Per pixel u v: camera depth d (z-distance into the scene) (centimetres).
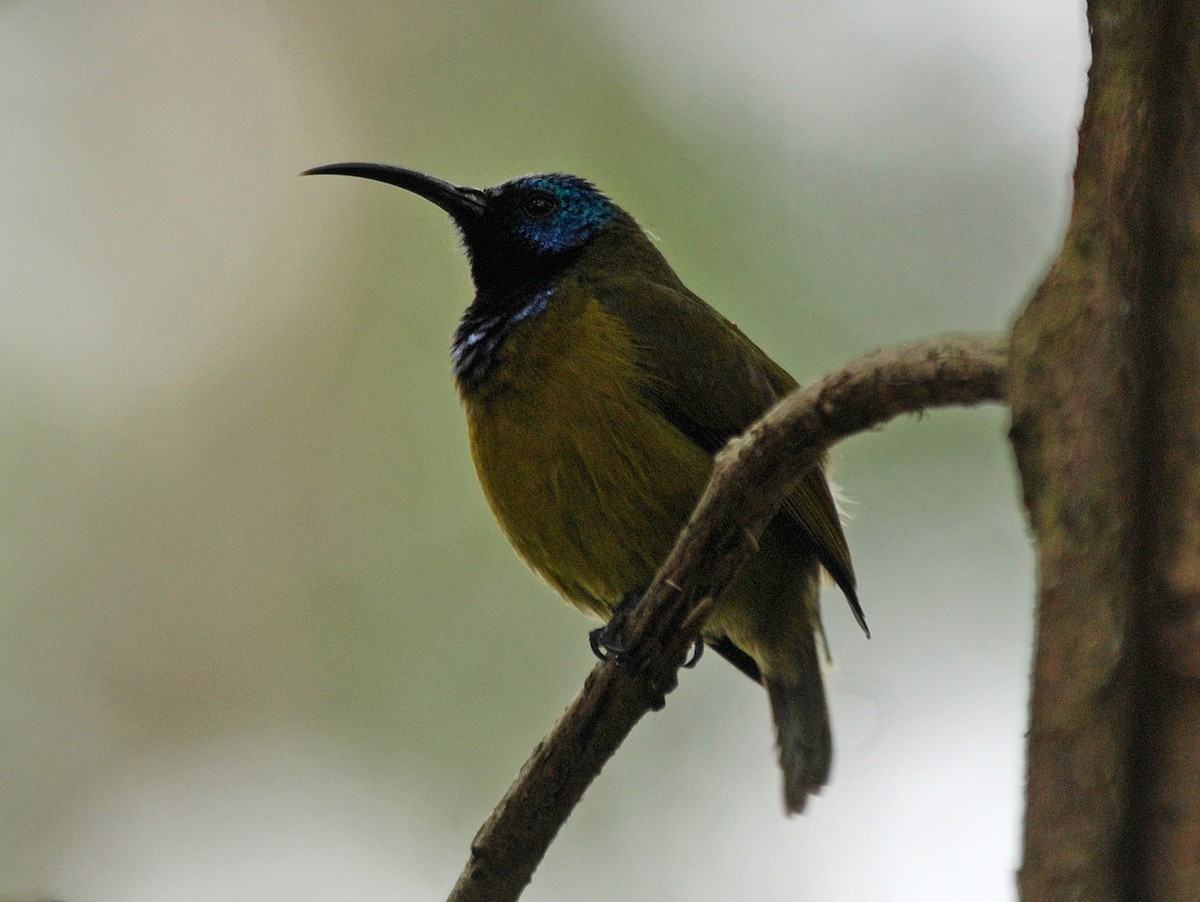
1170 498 250
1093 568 254
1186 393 253
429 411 1328
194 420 1357
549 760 621
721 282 1241
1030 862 249
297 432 1344
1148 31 268
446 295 1358
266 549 1315
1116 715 246
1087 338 264
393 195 1381
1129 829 243
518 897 640
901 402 439
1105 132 270
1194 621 244
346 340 1366
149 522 1327
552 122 1338
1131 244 262
